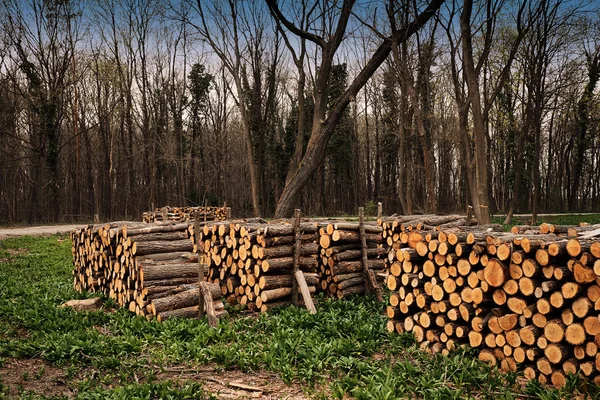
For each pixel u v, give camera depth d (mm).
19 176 46250
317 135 22516
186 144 49375
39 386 5828
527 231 8891
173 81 46562
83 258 11461
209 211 30500
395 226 11367
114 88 45312
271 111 47062
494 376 5812
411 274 7320
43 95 39562
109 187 48750
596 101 35000
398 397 5211
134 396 5305
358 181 55562
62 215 42969
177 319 8359
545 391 5316
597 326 5215
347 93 21922
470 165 20562
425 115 31531
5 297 10602
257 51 42125
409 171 29312
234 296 10016
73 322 8391
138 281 8867
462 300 6613
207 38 31438
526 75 25547
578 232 7566
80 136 46188
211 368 6363
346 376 5754
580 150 51812
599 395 5105
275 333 7574
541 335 5742
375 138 59406
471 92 17828
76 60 43250
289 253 9727
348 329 7762
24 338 7641
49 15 39406
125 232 9406
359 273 10719
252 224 10398
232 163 54781
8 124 41250
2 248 20500
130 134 45500
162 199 49562
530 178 48469
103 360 6434
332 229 10242
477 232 6949
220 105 51906
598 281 5211
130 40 43719
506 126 36562
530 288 5797
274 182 54094
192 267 9258
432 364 6273
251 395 5539
